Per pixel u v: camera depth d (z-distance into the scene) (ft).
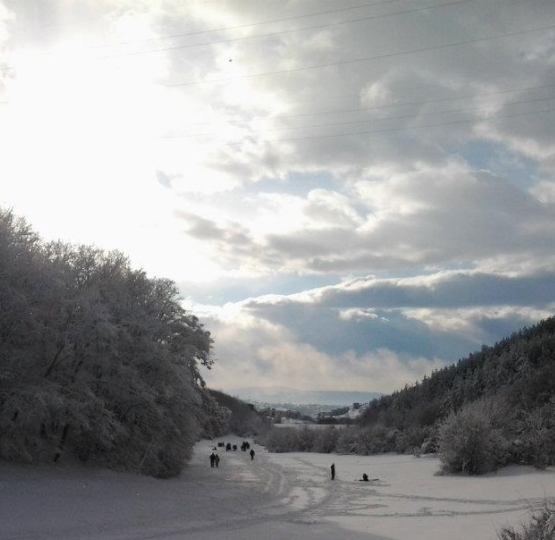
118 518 72.02
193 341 136.05
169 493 99.19
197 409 128.67
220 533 69.56
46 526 62.85
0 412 90.68
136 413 115.14
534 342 343.87
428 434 258.37
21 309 91.04
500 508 94.89
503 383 324.80
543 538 41.45
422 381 443.32
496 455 154.51
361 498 116.78
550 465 152.56
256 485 134.21
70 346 96.78
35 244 98.89
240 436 548.72
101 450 112.06
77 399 98.12
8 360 91.09
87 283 113.60
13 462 95.35
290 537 68.13
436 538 65.16
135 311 116.37
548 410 178.60
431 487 134.31
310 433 341.41
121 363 109.19
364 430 302.04
